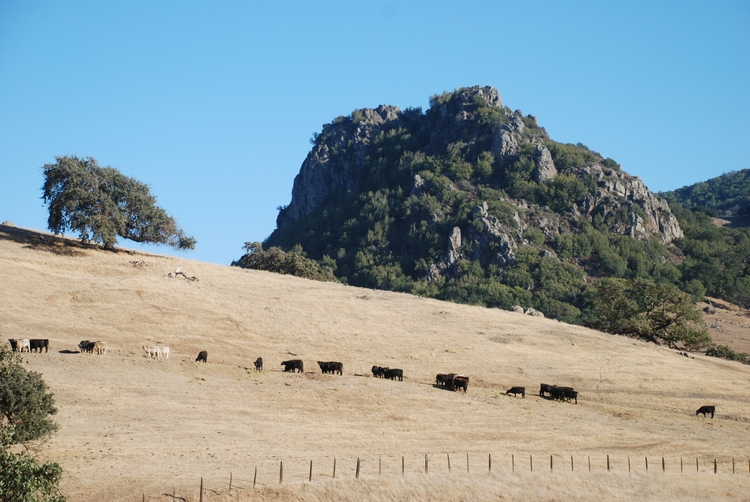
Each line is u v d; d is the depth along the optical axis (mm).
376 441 50625
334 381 65312
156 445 44406
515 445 52906
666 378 83188
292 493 37219
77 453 41375
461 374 76562
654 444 57312
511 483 42531
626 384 79688
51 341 67688
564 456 50656
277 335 81688
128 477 37938
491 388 73438
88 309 79188
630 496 43281
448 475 42031
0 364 40844
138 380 58219
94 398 52562
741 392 81375
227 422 51375
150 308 82312
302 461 43500
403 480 40219
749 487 46625
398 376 70438
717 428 65938
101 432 46062
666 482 45781
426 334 90125
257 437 48594
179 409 52875
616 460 51062
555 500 41469
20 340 61438
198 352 72500
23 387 40719
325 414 56219
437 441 52250
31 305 77188
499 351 86438
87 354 62812
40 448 41594
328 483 38656
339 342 82188
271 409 55750
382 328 90125
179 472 39438
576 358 87688
